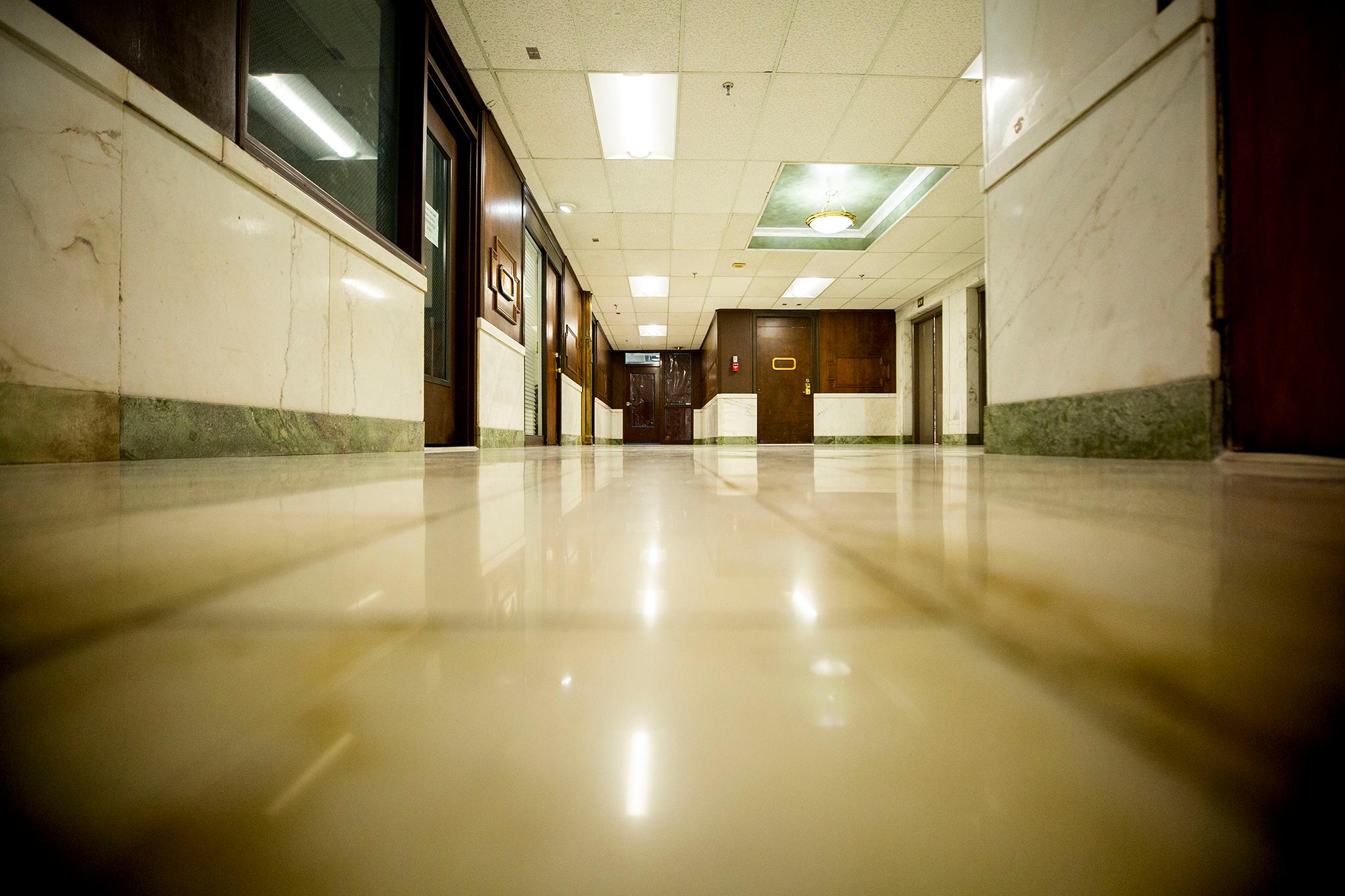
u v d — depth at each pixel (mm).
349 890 87
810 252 7578
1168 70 1549
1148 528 406
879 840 97
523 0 3512
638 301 10133
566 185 5754
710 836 99
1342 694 141
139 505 535
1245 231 1381
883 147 5109
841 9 3629
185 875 90
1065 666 164
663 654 180
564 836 99
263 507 532
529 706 146
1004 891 86
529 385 6105
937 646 184
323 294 2221
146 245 1491
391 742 128
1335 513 487
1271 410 1321
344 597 234
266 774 117
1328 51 1208
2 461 1195
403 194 3172
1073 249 1905
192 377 1631
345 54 2678
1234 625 196
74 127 1318
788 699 148
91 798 108
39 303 1257
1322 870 86
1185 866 88
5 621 203
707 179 5637
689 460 2080
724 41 3857
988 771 113
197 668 167
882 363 10672
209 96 1732
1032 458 1943
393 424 2766
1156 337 1593
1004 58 2277
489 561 301
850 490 745
